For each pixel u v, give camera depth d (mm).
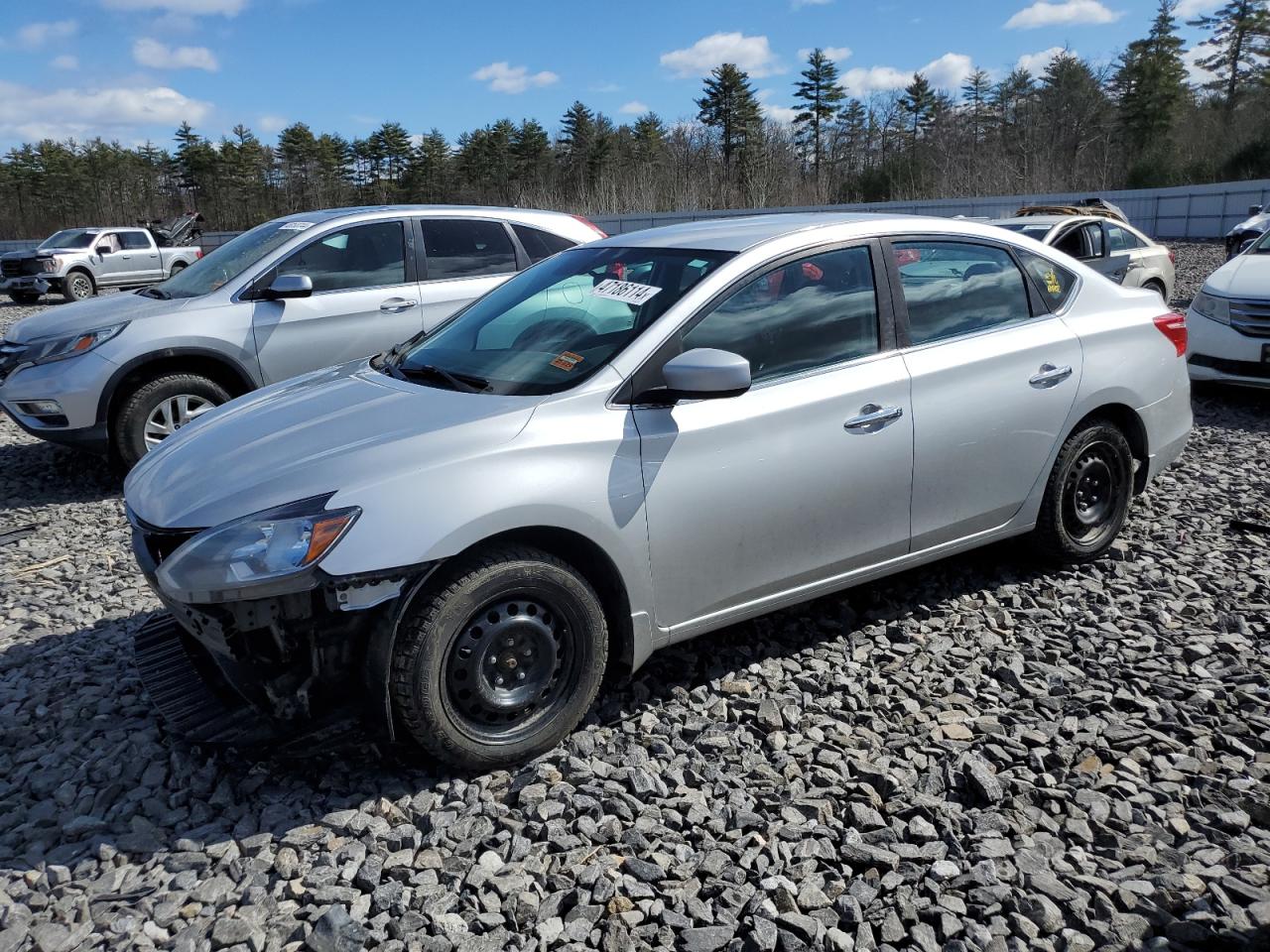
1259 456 6559
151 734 3373
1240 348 7891
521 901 2523
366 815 2902
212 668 3357
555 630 3172
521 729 3143
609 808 2926
